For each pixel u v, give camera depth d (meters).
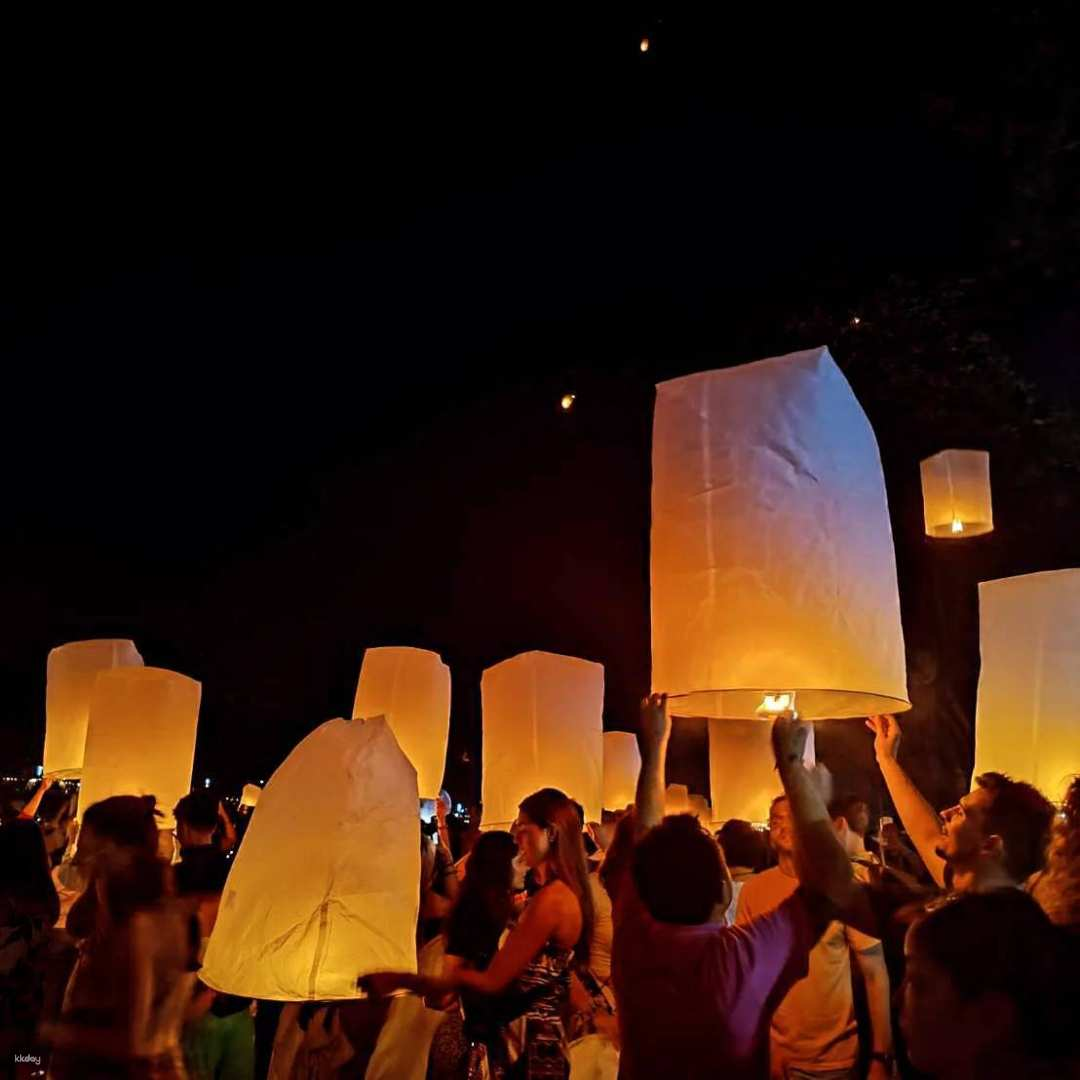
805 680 2.94
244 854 3.62
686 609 3.06
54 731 7.29
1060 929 1.79
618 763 8.76
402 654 7.43
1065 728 3.76
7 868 4.24
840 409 3.09
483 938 4.33
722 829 4.97
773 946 2.66
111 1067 3.33
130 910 3.45
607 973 4.20
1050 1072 1.71
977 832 3.20
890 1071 3.99
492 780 6.44
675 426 3.18
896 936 3.07
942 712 11.84
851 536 3.01
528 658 6.45
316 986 3.48
